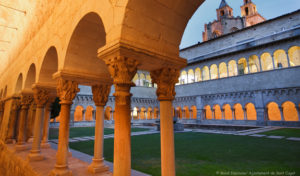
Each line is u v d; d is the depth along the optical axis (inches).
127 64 100.0
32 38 318.7
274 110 981.8
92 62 187.0
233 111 879.1
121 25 97.6
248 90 825.5
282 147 290.0
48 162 225.8
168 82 122.3
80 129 772.6
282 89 724.0
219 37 1026.1
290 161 207.9
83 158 240.1
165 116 119.0
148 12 107.8
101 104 196.1
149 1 104.4
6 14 413.7
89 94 1059.9
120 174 95.0
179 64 126.0
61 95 173.5
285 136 414.9
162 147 115.2
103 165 186.4
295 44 710.5
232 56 911.0
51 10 235.8
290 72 713.0
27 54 337.1
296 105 685.3
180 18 124.7
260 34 872.3
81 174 174.2
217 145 326.6
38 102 246.5
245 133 496.4
